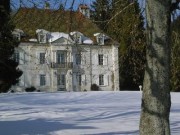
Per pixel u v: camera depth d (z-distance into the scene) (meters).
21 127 18.28
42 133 16.59
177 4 9.96
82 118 21.97
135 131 16.98
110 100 37.94
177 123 19.70
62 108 28.28
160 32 9.66
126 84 64.12
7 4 14.34
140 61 13.59
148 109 9.77
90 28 12.81
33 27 12.69
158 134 9.70
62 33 13.05
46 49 18.80
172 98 38.47
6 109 27.75
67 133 16.52
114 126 18.59
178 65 12.42
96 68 72.56
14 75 41.59
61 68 73.62
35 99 37.84
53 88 74.25
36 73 73.00
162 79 9.70
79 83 75.50
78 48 13.14
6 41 17.64
